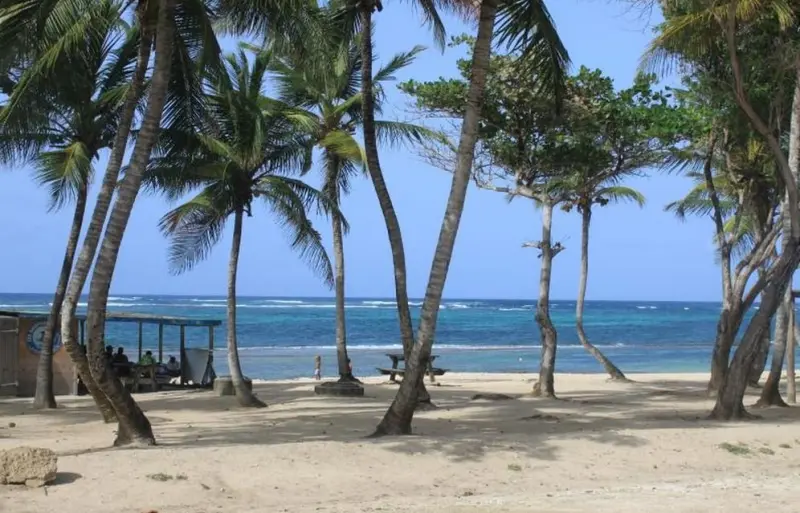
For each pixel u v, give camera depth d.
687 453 11.42
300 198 19.34
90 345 10.71
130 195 10.80
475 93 11.63
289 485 9.16
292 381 29.58
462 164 11.63
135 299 158.75
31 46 12.09
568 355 52.03
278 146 19.02
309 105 21.77
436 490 9.41
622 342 68.62
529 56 13.79
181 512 8.12
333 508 8.39
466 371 40.12
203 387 25.14
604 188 26.11
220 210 19.05
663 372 38.00
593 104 20.17
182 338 25.92
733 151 21.06
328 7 16.95
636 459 11.05
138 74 12.27
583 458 10.91
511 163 21.33
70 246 18.77
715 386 21.12
